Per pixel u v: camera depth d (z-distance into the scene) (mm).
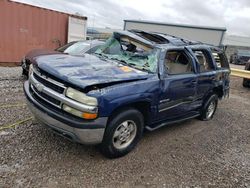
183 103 4715
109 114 3240
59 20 12320
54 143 3824
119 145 3680
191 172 3611
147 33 4914
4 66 10297
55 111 3258
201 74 5066
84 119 3096
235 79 14109
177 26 23438
